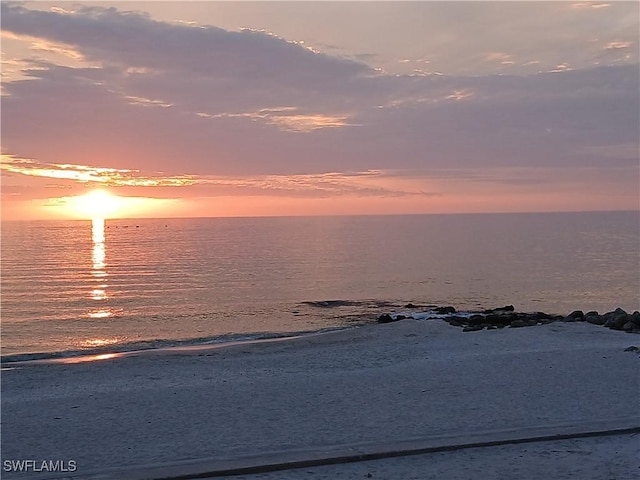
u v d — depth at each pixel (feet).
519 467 27.40
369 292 157.58
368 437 31.83
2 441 32.35
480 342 69.26
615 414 35.42
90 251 317.63
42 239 457.27
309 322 110.83
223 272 206.59
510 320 95.25
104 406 40.04
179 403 40.42
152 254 294.87
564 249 320.91
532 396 40.11
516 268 219.82
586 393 40.65
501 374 47.57
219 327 104.99
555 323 83.56
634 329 76.38
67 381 52.39
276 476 26.63
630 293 155.74
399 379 46.68
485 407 37.55
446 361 54.95
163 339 91.71
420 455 29.07
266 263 242.99
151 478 26.05
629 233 496.23
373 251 316.40
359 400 40.09
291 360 62.03
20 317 115.75
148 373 55.57
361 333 82.89
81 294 151.23
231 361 62.34
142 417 36.91
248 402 40.27
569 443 30.50
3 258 266.57
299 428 33.78
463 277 191.52
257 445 30.81
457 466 27.58
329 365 58.18
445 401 39.32
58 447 31.24
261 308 129.39
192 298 144.87
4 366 62.54
